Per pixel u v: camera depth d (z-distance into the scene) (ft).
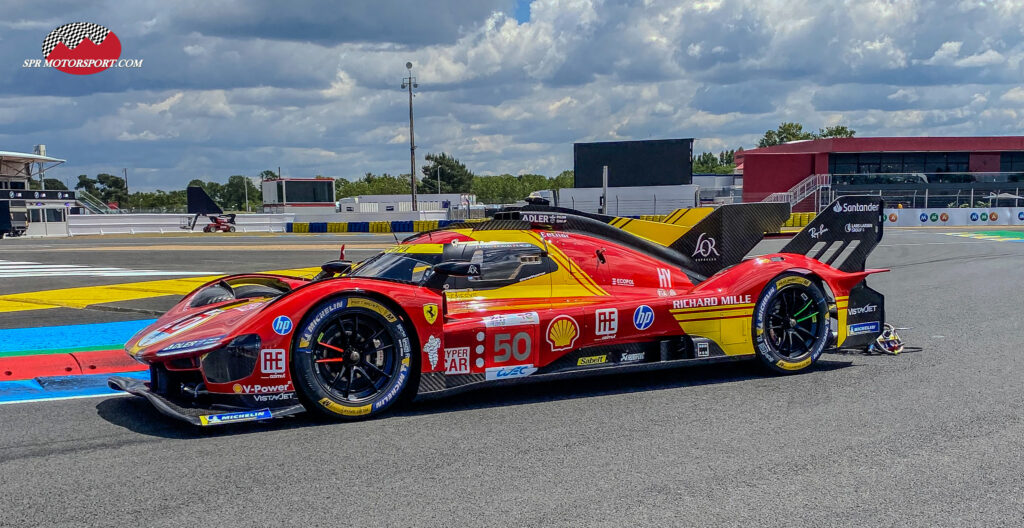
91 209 140.46
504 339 14.40
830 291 17.16
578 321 15.03
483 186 326.44
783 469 10.83
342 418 13.23
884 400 14.43
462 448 11.87
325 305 12.94
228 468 11.04
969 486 10.14
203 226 125.70
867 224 18.17
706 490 10.08
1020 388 15.19
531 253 15.76
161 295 31.63
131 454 11.71
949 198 115.55
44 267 46.21
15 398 15.29
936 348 19.47
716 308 16.14
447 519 9.21
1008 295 29.48
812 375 16.70
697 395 15.02
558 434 12.55
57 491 10.23
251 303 14.60
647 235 17.26
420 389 13.83
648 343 15.89
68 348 20.54
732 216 17.70
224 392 12.64
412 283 14.15
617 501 9.73
